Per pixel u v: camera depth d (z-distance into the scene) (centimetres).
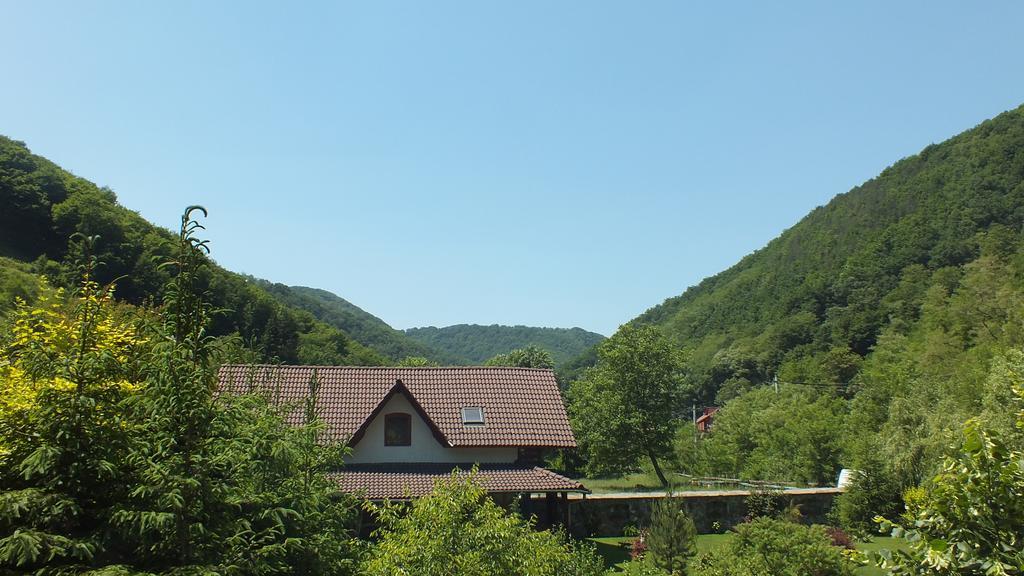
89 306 900
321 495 1033
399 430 2586
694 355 11344
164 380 766
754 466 5012
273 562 845
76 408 763
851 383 7231
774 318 10669
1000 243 7169
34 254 6619
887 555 609
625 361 4616
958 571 568
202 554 775
